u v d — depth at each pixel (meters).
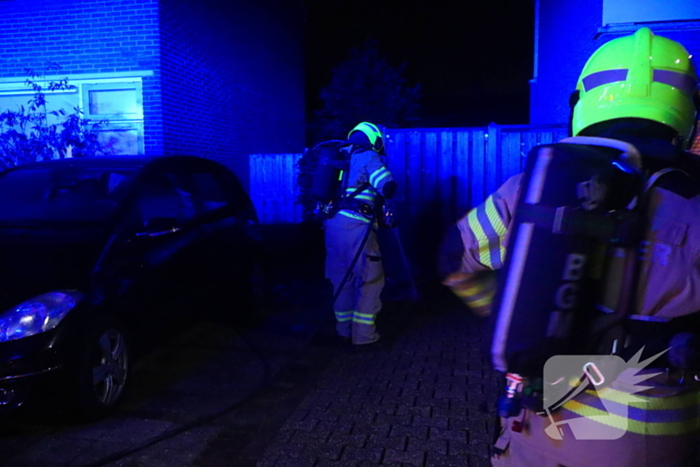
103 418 3.54
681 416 1.26
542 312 1.16
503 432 1.53
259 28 11.60
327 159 4.60
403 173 7.64
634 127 1.37
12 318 3.17
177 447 3.18
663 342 1.25
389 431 3.29
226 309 5.37
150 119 8.15
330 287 6.79
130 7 8.02
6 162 6.86
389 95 8.53
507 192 1.43
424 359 4.44
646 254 1.21
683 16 6.10
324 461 2.99
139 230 4.11
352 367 4.29
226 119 10.16
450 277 1.55
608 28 6.27
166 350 4.75
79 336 3.29
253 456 3.07
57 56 8.34
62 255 3.59
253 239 5.77
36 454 3.11
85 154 7.38
